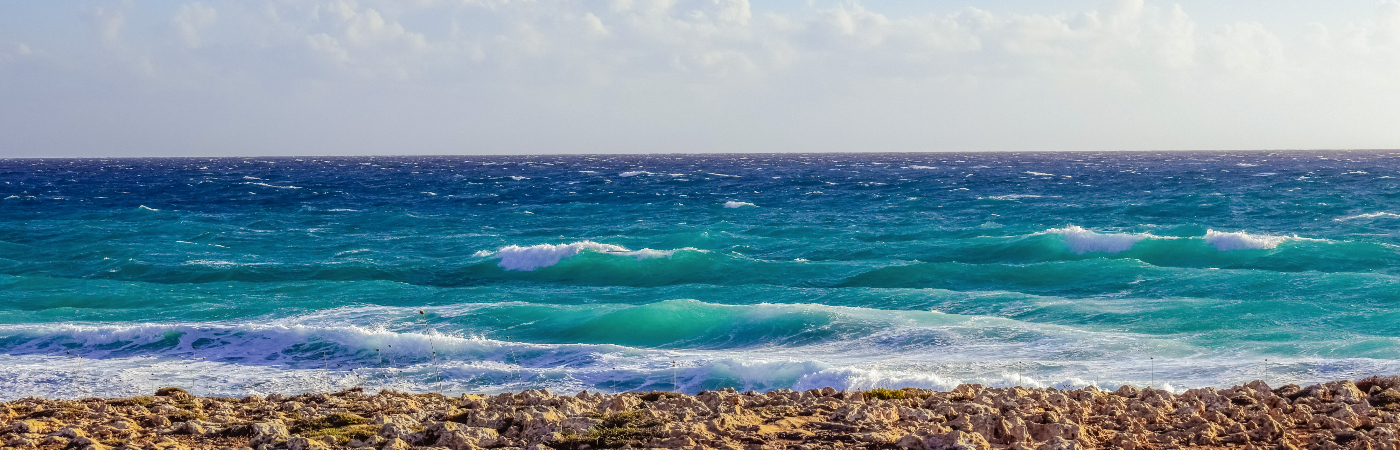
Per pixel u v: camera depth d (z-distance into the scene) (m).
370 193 79.81
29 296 27.59
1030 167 137.50
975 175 107.19
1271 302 22.23
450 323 22.73
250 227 49.72
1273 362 15.87
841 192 76.62
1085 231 38.38
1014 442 6.32
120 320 23.83
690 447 6.20
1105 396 8.54
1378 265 31.19
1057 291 27.67
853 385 14.72
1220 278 27.56
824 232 44.94
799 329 20.56
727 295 28.20
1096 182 87.00
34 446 6.70
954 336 19.19
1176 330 19.81
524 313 23.41
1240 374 15.02
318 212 59.34
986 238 39.50
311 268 33.69
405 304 26.80
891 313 21.52
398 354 18.14
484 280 32.59
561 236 45.38
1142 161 171.00
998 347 18.17
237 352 18.52
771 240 42.28
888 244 39.50
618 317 22.14
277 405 8.87
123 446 6.59
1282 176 93.25
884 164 166.50
